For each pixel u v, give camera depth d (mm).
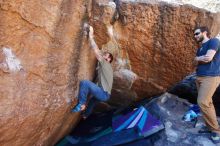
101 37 4422
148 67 4844
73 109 4062
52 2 3299
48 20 3301
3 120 2906
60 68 3613
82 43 3973
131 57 4746
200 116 5051
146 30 4465
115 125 4883
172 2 4402
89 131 4910
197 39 4246
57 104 3629
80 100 4051
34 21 3145
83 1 3828
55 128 4000
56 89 3594
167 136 4711
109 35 4387
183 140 4648
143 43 4578
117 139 4676
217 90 5371
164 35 4488
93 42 4070
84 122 5074
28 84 3174
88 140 4730
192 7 4320
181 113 5230
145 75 4938
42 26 3244
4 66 2924
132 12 4348
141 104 5352
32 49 3197
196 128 4848
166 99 5379
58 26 3465
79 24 3830
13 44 3002
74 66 3895
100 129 4906
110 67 4242
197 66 4395
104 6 4191
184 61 4680
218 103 5445
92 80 4586
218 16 4430
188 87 5504
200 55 4223
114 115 5164
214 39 4113
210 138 4633
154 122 4855
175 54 4633
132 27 4449
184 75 4832
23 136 3312
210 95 4309
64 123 4234
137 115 4949
